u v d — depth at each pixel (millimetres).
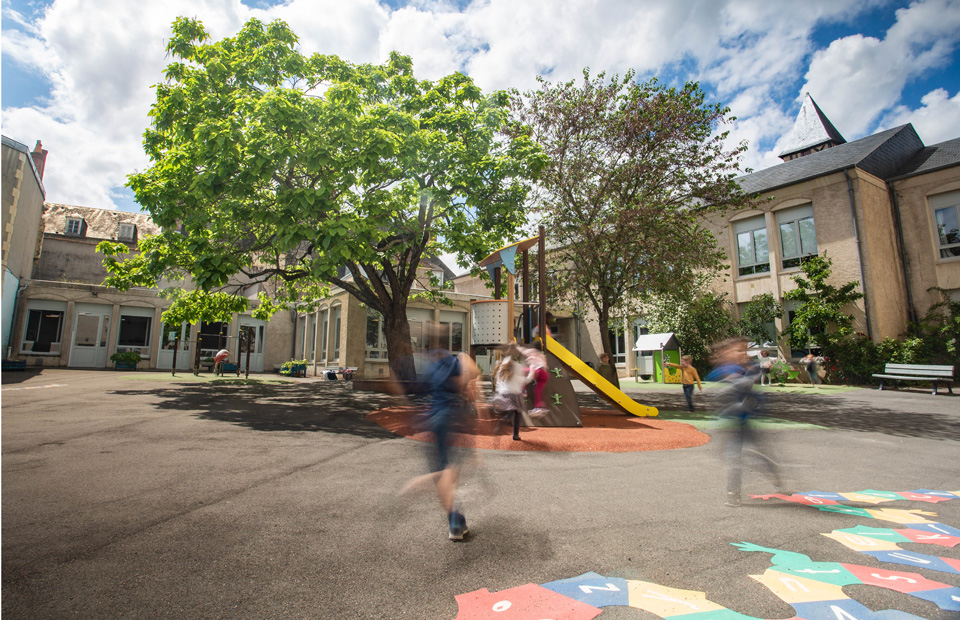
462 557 3201
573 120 13656
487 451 6895
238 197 10477
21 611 2357
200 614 2404
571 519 4012
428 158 12430
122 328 27078
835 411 11742
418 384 3863
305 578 2842
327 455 6145
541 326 10047
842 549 3432
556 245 15039
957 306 18281
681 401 14844
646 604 2594
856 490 5133
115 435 6891
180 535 3422
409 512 4090
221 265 11195
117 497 4199
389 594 2674
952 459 6781
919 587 2842
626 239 13070
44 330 25125
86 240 31734
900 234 20188
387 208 11484
